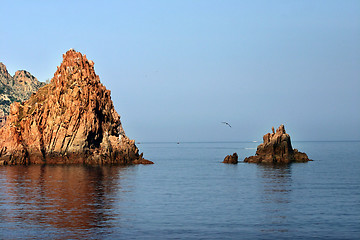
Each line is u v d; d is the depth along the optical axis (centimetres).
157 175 14238
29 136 18038
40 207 8238
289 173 14862
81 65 19175
